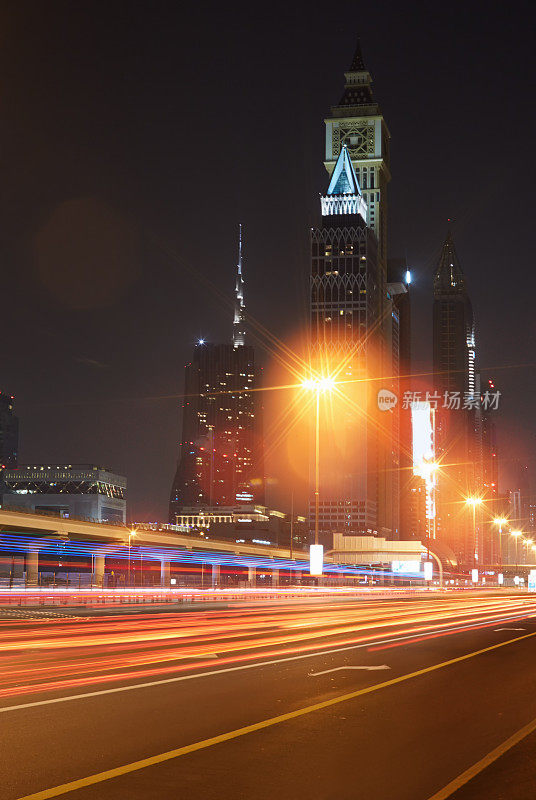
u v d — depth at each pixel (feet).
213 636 101.24
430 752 37.45
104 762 34.60
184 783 31.50
